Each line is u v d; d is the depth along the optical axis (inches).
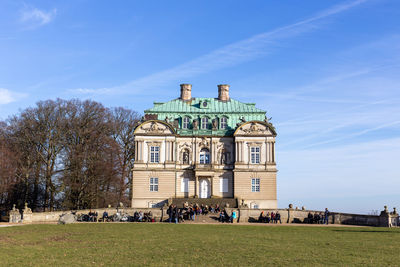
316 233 2306.8
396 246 1795.0
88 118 4222.4
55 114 4128.9
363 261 1453.0
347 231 2420.0
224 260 1472.7
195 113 4298.7
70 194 4008.4
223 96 4495.6
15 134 4097.0
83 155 3966.5
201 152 4185.5
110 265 1401.3
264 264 1406.3
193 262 1440.7
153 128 4121.6
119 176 4293.8
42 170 3998.5
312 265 1387.8
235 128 4185.5
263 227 2637.8
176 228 2477.9
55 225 2657.5
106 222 2886.3
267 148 4099.4
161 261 1457.9
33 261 1462.8
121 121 4598.9
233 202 3882.9
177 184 4079.7
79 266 1386.6
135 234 2183.8
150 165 4077.3
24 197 4045.3
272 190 4035.4
